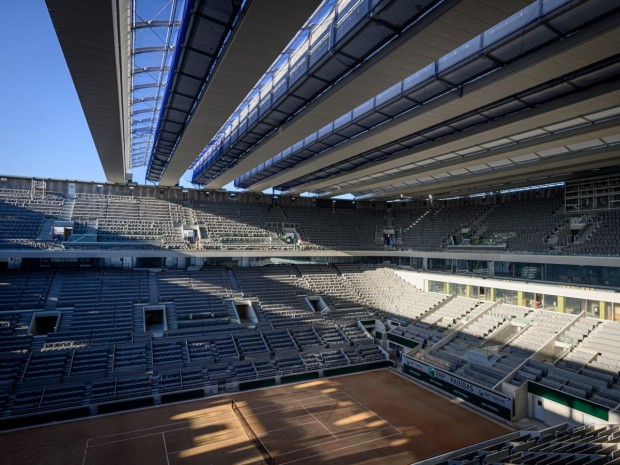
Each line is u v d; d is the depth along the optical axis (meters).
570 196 42.25
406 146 31.92
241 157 36.47
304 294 47.47
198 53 18.64
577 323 32.72
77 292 37.97
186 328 37.28
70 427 25.41
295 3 13.74
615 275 31.98
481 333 37.09
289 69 22.41
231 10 15.11
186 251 44.03
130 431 24.89
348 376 36.09
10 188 44.41
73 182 47.78
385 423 26.44
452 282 45.78
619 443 16.64
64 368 29.77
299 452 22.58
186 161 36.75
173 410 28.12
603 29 14.74
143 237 45.31
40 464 21.12
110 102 21.36
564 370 28.50
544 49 16.97
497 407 27.88
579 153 30.52
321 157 34.88
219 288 44.25
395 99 23.27
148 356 33.03
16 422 25.30
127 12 16.33
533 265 38.47
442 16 14.26
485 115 24.48
